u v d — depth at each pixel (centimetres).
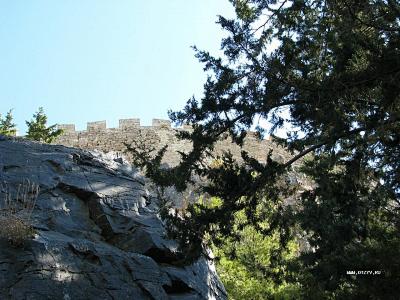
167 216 1083
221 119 1100
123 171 1470
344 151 1128
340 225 1165
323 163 1141
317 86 973
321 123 1024
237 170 1083
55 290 978
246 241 1909
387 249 1157
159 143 3334
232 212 1093
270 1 1173
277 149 3145
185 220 1072
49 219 1195
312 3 1148
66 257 1041
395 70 928
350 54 998
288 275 1445
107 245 1199
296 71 1027
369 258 1152
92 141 3394
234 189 1073
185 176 1079
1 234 1014
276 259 1481
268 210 1209
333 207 1160
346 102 981
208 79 1100
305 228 1210
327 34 1051
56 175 1330
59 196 1277
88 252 1081
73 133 3428
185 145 3328
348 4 1002
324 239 1235
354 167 1088
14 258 987
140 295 1073
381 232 1236
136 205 1343
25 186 1248
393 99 926
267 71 1034
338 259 1199
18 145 1398
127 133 3400
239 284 1880
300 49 1091
